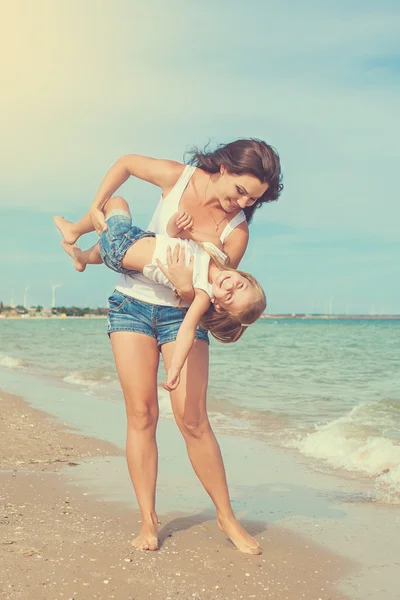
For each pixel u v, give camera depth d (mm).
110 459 5629
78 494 4367
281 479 5086
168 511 4066
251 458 5832
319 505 4359
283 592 2875
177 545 3383
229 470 5367
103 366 15914
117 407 9023
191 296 3248
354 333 46781
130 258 3283
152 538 3305
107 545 3285
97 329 56812
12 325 79750
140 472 3387
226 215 3422
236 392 10758
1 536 3357
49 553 3125
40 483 4660
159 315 3316
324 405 9242
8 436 6414
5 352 21875
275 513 4156
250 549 3344
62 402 9422
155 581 2879
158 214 3453
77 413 8344
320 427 7406
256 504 4371
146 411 3381
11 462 5379
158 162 3477
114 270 3393
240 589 2869
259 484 4918
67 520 3723
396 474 5207
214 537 3549
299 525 3891
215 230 3420
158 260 3203
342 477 5168
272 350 23844
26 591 2686
